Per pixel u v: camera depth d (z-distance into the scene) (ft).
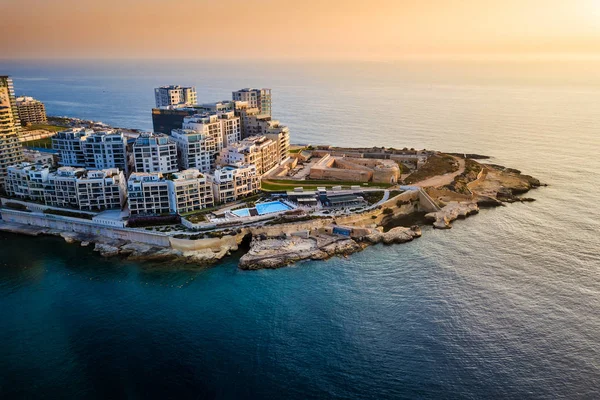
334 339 467.52
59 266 626.64
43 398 402.93
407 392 400.88
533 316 499.92
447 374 419.95
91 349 458.91
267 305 526.98
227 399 399.44
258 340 467.52
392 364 433.07
